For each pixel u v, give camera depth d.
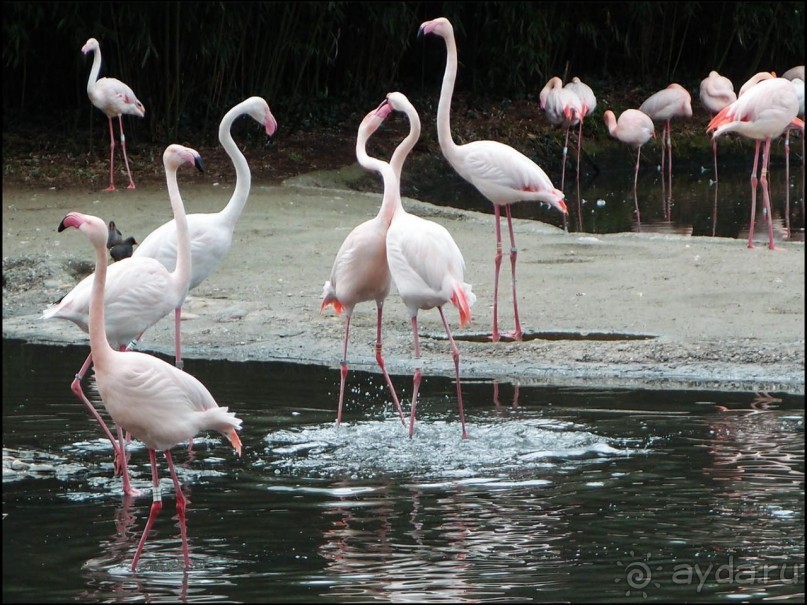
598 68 35.25
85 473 8.59
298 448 9.12
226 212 11.54
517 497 7.82
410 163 26.50
